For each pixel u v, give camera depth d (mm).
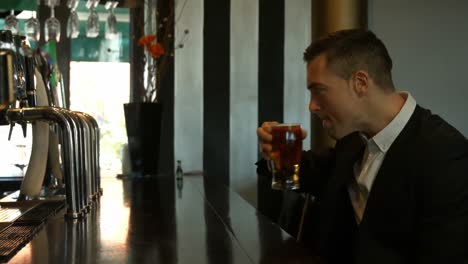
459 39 3543
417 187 1118
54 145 1848
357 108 1209
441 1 3531
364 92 1194
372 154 1260
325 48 1210
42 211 1472
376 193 1180
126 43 3094
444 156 1099
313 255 1007
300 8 3273
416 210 1127
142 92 3090
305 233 1586
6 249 1010
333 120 1247
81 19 3055
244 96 3215
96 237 1147
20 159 2566
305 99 3279
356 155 1340
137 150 2625
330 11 2969
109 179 2529
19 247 1041
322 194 1557
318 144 2957
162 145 3105
